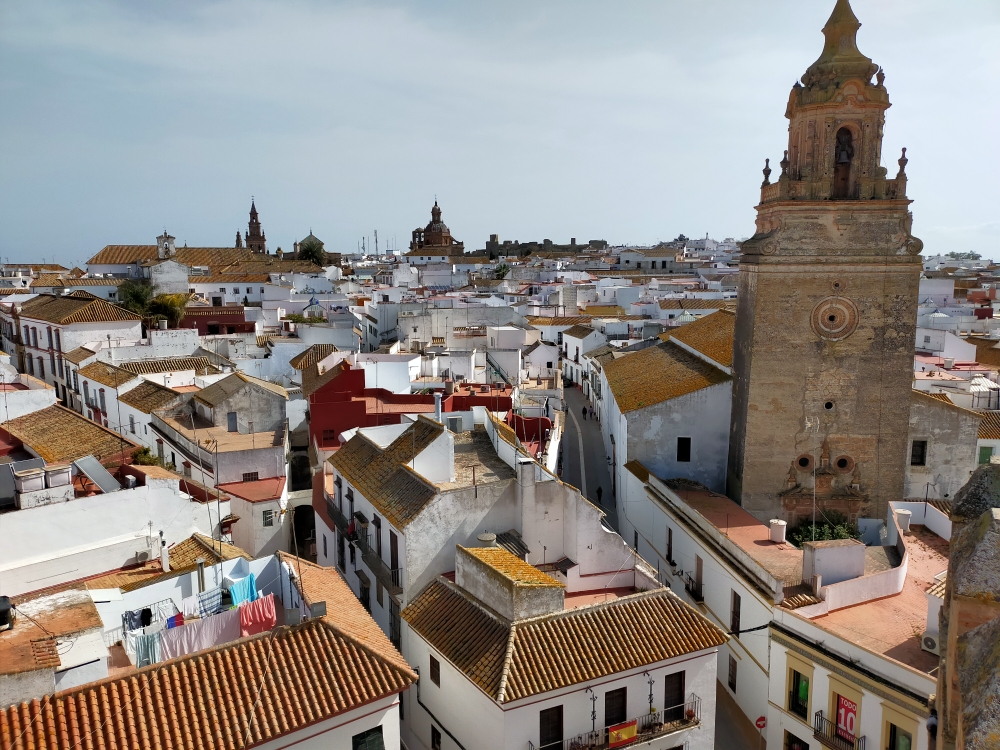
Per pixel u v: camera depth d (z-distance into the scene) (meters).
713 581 37.47
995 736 8.86
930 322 84.44
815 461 43.81
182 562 31.06
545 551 35.47
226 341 83.00
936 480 45.88
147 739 19.64
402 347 85.25
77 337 76.31
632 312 113.94
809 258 42.16
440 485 37.16
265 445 51.44
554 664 26.25
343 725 22.25
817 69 41.72
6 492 30.91
